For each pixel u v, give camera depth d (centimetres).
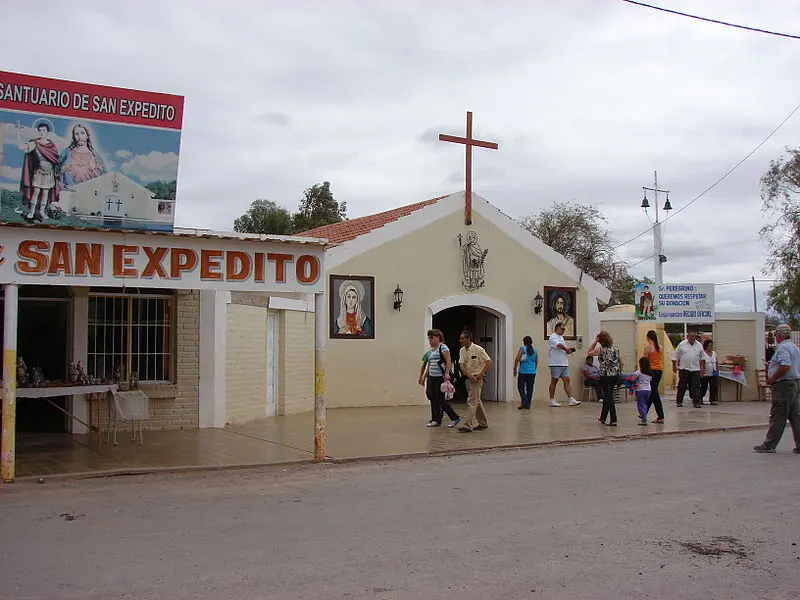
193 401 1421
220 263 1068
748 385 2342
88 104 1020
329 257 1819
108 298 1365
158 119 1056
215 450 1179
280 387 1669
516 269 2117
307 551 648
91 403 1339
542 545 670
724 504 834
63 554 638
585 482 960
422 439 1325
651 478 988
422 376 1536
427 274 1961
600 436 1384
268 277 1100
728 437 1440
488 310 2088
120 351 1373
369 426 1495
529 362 1859
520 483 956
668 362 2761
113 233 995
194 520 759
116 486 938
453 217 2012
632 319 2453
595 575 590
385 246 1900
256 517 773
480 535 702
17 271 940
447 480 980
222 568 601
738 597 547
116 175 1034
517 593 548
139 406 1209
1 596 536
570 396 1991
